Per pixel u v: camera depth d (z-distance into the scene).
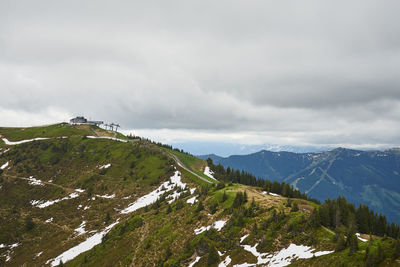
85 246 120.62
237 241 75.19
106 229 132.88
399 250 44.69
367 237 69.38
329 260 51.69
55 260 115.12
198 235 86.50
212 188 138.00
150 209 139.38
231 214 91.94
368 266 44.94
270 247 66.31
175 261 78.81
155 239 97.94
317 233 64.06
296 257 58.62
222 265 68.88
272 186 126.31
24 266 117.44
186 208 116.19
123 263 92.06
